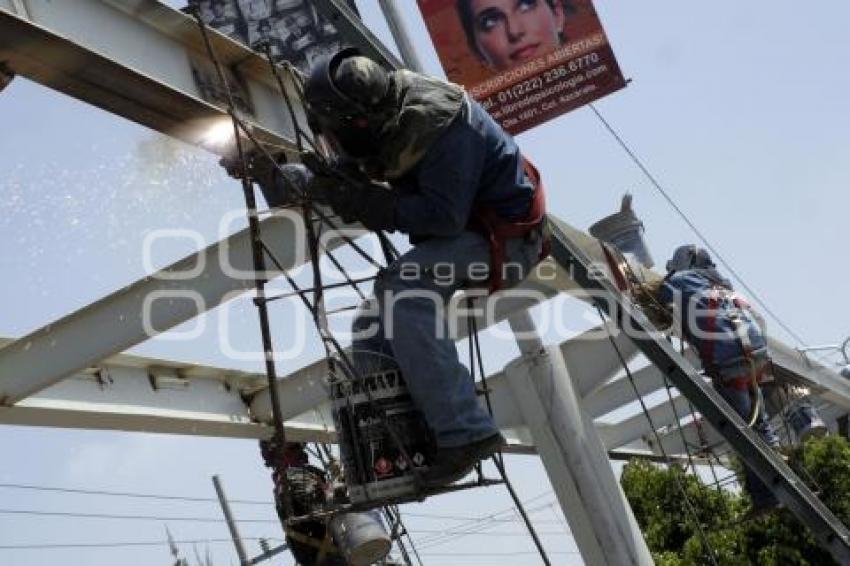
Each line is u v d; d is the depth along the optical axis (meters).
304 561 7.85
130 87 6.40
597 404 16.06
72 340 9.03
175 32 7.17
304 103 5.70
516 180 5.54
